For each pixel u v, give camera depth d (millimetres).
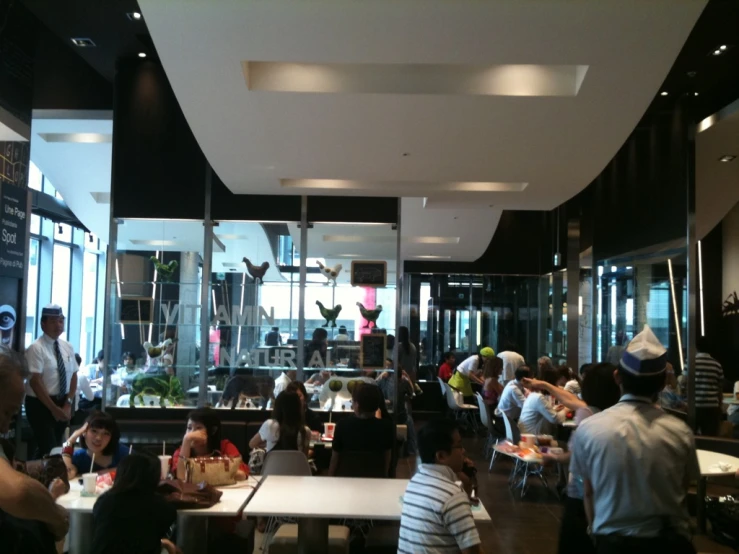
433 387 13641
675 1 3004
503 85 4055
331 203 7168
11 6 5383
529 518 6176
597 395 3295
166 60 3711
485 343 13578
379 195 7016
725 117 5820
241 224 7113
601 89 3949
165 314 7031
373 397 4668
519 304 13523
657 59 3580
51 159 8891
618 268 8344
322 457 6074
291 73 4105
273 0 3080
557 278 11609
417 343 13656
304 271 7152
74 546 3605
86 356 13438
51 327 6105
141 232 7039
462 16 3176
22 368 1958
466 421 11664
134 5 5109
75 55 6938
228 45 3531
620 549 2400
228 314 7090
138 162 6992
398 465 8156
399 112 4371
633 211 7828
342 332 7129
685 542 2410
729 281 10469
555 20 3197
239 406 6973
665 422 2473
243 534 4203
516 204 7398
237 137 4969
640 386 2529
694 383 6344
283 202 7137
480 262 13305
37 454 6016
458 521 2660
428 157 5379
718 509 5215
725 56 5520
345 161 5562
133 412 6914
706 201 7535
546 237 12664
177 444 6539
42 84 7062
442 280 13680
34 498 1768
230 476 4074
